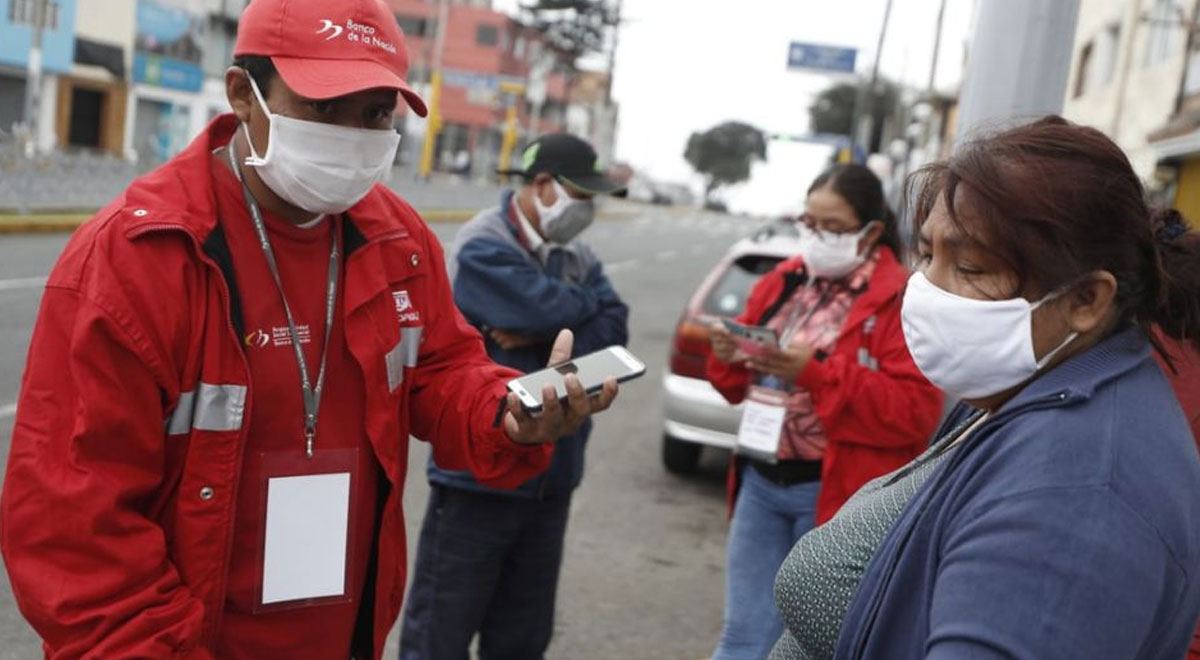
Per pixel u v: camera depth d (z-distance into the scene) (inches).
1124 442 51.1
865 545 64.0
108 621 68.9
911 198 65.2
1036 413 53.6
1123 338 56.7
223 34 1563.7
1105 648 47.6
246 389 74.9
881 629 56.9
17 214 714.8
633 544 229.3
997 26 142.2
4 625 162.7
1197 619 54.5
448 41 2524.6
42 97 1222.9
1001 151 55.4
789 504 129.2
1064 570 48.2
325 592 79.8
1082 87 811.4
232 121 80.7
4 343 349.1
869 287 126.7
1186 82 552.1
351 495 80.8
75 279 70.8
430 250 90.7
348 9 76.6
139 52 1363.2
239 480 75.7
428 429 92.3
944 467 57.2
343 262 81.8
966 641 48.7
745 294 269.3
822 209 128.3
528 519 126.5
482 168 2518.5
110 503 69.2
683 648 178.4
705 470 294.0
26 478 69.8
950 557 52.1
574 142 136.4
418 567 128.6
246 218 77.6
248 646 77.6
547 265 138.9
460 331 92.9
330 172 75.5
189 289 73.1
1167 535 49.7
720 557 225.5
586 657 172.6
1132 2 673.6
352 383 81.1
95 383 69.2
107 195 838.5
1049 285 54.4
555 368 88.0
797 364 120.2
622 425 343.9
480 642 134.4
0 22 1136.2
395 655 169.0
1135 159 619.2
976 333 56.5
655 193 2918.3
